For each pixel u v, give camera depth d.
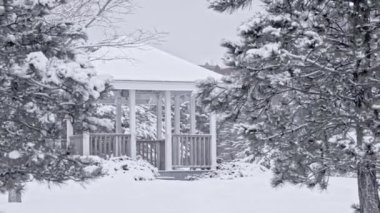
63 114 8.47
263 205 13.63
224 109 9.18
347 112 9.04
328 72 8.77
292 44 8.62
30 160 8.54
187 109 35.19
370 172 8.99
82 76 7.55
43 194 15.75
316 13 9.21
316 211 12.77
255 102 9.07
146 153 21.48
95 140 20.02
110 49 21.06
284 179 9.31
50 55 8.63
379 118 8.62
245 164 21.78
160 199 14.62
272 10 8.98
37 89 8.35
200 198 14.77
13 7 8.34
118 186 16.50
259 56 7.97
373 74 8.75
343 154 8.50
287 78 8.69
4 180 8.62
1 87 8.26
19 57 8.38
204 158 21.67
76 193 15.70
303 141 9.03
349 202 13.80
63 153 8.86
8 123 8.89
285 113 9.36
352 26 8.85
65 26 8.80
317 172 8.93
